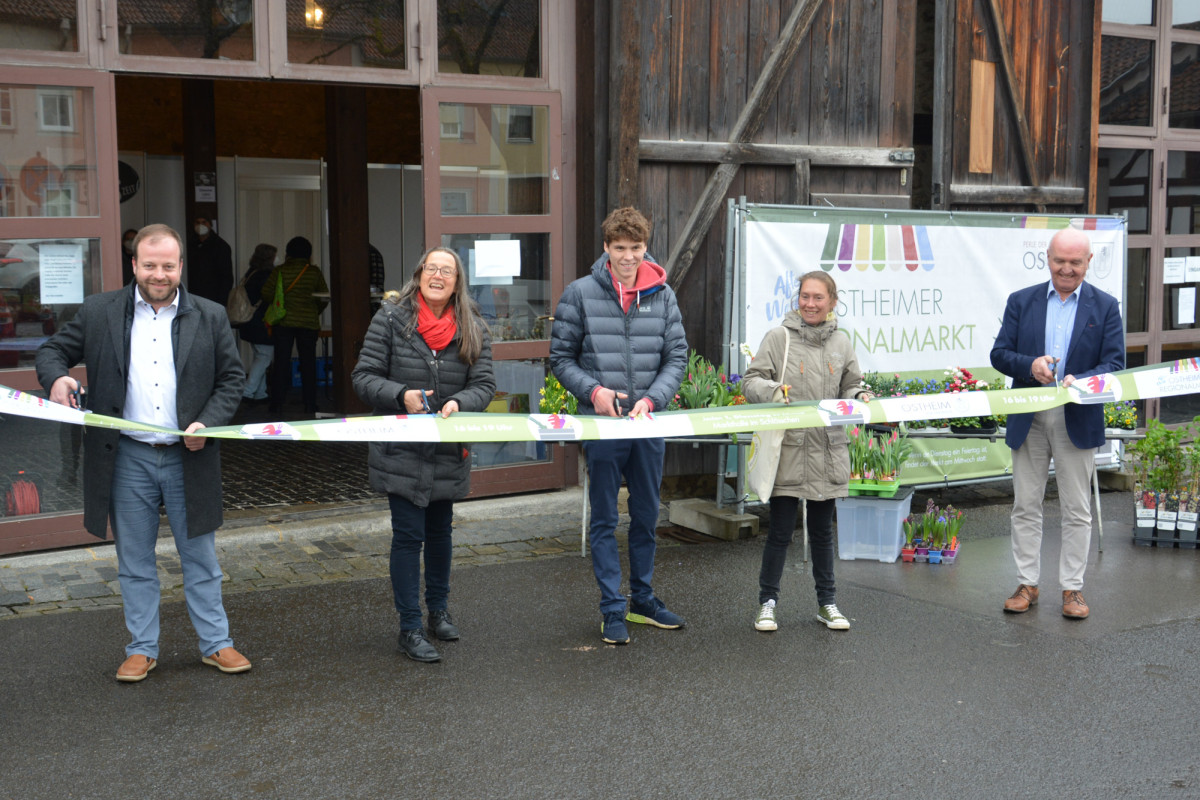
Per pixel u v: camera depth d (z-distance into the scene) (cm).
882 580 591
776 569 510
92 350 424
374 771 367
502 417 465
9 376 584
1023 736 398
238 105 1217
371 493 738
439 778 363
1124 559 642
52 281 593
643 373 490
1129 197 966
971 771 371
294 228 1237
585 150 738
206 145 1166
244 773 365
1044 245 802
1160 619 533
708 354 777
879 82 820
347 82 666
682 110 749
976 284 777
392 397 457
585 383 480
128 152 1146
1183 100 984
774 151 779
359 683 441
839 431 502
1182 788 361
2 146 577
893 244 739
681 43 743
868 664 468
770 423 487
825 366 505
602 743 390
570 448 759
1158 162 973
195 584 448
